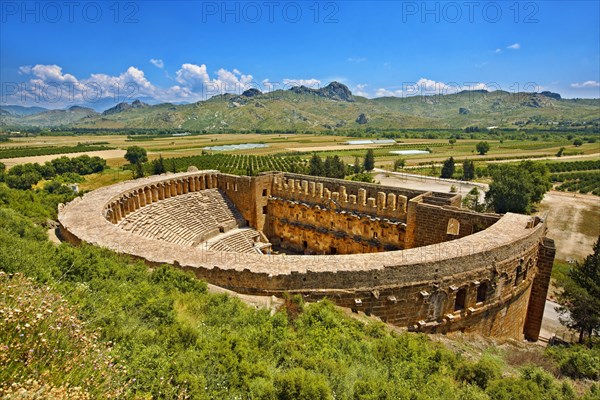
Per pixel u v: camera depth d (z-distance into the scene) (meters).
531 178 102.56
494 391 15.58
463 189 120.44
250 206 60.34
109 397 8.75
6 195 55.72
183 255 28.75
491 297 29.11
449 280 26.95
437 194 43.38
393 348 18.28
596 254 39.22
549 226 89.69
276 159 180.75
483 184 129.50
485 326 29.89
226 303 20.38
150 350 12.14
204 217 57.03
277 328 18.08
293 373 12.71
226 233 57.28
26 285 11.95
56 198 67.38
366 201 49.69
